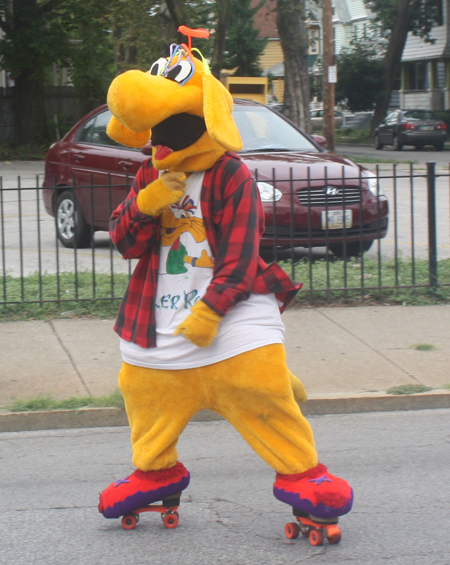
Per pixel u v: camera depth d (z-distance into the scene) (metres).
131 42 21.58
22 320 6.78
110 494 3.22
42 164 26.02
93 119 10.12
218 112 2.71
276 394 2.90
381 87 38.12
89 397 4.98
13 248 10.36
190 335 2.76
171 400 3.00
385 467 4.12
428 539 3.28
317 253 9.42
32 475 4.07
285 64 24.00
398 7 37.00
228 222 2.84
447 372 5.52
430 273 7.51
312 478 3.00
